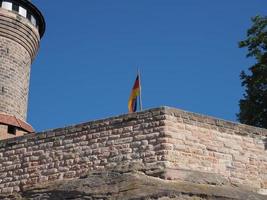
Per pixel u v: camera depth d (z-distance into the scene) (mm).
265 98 32719
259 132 22172
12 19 34156
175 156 19969
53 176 21391
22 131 32250
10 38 34062
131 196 18500
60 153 21688
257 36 34844
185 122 20750
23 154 22469
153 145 20172
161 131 20281
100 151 20953
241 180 20875
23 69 34344
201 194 18422
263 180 21359
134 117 20938
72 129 21875
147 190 18578
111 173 19906
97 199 19047
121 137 20828
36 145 22359
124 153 20500
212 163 20562
